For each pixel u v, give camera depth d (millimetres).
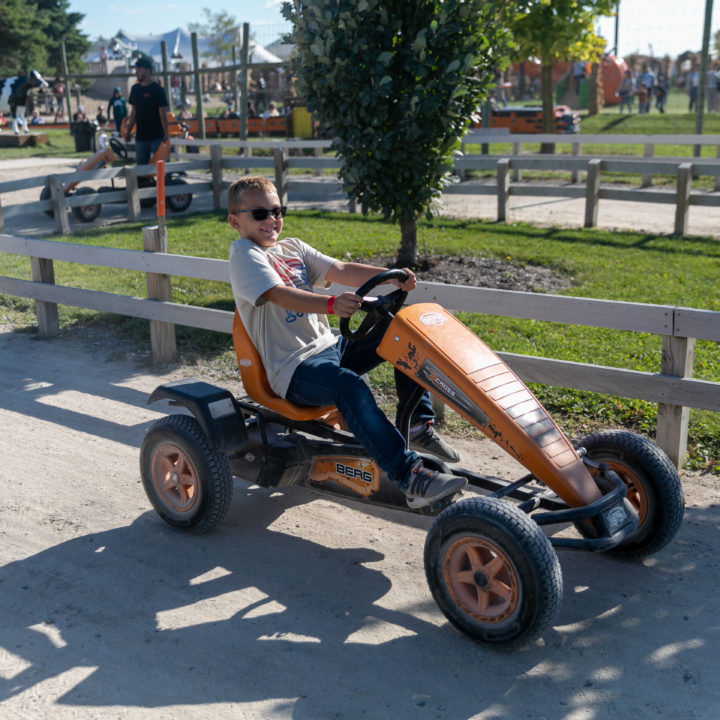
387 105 8133
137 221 12930
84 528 4121
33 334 7559
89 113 45438
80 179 12273
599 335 6793
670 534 3539
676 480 3508
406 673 2998
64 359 6812
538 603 2889
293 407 3678
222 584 3613
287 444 3867
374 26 7938
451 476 3270
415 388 3555
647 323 4371
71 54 62375
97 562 3807
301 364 3604
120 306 6641
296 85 8352
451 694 2879
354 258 9805
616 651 3094
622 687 2896
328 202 14797
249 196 3652
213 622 3330
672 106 35125
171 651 3148
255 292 3506
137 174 12906
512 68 45938
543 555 2883
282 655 3113
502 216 12453
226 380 6207
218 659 3096
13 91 26797
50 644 3205
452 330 3482
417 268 9281
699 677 2939
